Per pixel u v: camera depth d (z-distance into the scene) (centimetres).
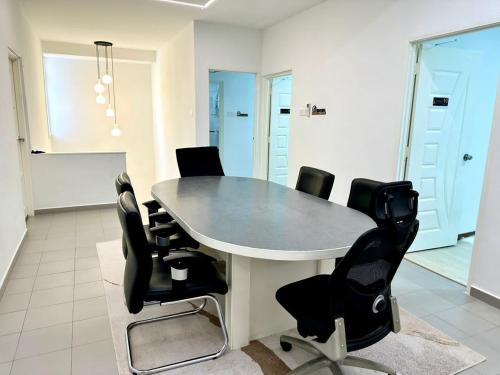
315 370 174
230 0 420
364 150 379
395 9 329
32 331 217
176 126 638
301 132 487
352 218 204
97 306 248
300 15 470
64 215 491
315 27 443
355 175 394
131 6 442
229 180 343
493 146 247
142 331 221
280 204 238
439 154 352
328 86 428
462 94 350
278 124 597
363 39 370
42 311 240
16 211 342
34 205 494
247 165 761
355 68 383
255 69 570
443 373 187
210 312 244
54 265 316
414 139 335
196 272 191
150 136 837
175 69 615
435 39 302
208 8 452
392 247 144
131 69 795
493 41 367
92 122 778
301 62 475
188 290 179
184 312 241
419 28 307
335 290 138
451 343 212
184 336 216
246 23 524
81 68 750
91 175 521
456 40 340
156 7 446
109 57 704
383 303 154
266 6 443
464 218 412
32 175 489
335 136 421
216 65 537
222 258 267
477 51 346
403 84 326
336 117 418
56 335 214
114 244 373
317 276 195
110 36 600
